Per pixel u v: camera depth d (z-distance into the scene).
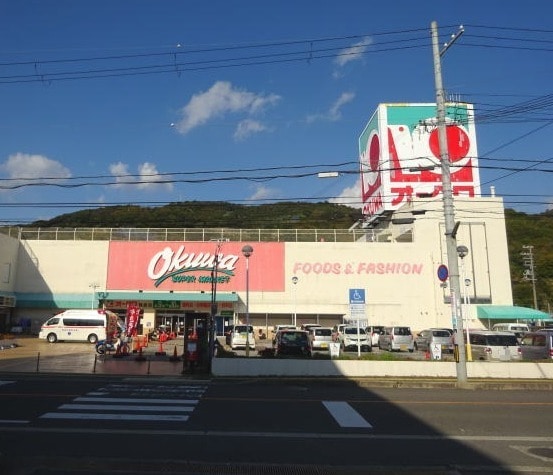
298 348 24.17
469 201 48.91
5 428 9.42
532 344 26.00
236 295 47.34
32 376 18.97
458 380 17.72
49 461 7.25
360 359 19.64
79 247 48.75
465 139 57.16
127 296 47.19
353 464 7.49
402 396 14.77
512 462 7.64
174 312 48.69
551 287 74.62
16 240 47.88
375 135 59.81
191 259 48.81
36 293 47.66
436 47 19.81
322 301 48.03
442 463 7.57
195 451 8.04
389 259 48.53
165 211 53.94
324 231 50.50
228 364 19.44
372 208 61.09
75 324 38.25
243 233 50.06
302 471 7.11
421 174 56.19
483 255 48.06
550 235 81.94
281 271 48.53
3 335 40.34
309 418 10.97
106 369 21.22
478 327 46.12
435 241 48.78
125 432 9.25
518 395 15.51
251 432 9.48
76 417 10.57
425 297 47.94
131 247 49.00
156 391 14.90
